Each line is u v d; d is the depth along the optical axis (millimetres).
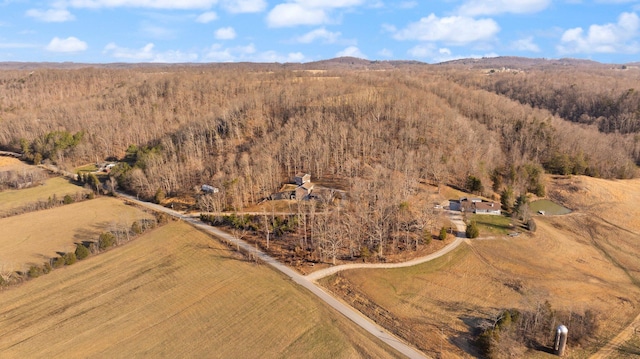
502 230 116125
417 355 69250
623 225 123938
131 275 95500
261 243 109500
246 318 78938
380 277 92812
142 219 126875
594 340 73312
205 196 132625
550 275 94375
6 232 117312
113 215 131125
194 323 77875
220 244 110000
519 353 69500
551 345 71938
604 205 137125
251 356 69000
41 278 93875
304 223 113188
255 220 121500
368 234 106188
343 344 71562
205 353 69875
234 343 72188
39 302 84875
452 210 129000
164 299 85750
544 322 75375
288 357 68625
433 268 96562
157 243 111438
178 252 106188
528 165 158750
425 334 74688
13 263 99188
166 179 149125
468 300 84562
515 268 96938
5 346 71875
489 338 69625
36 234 116312
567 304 82875
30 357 69375
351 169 147250
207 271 96562
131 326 77125
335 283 90750
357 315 79875
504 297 85250
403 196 123438
